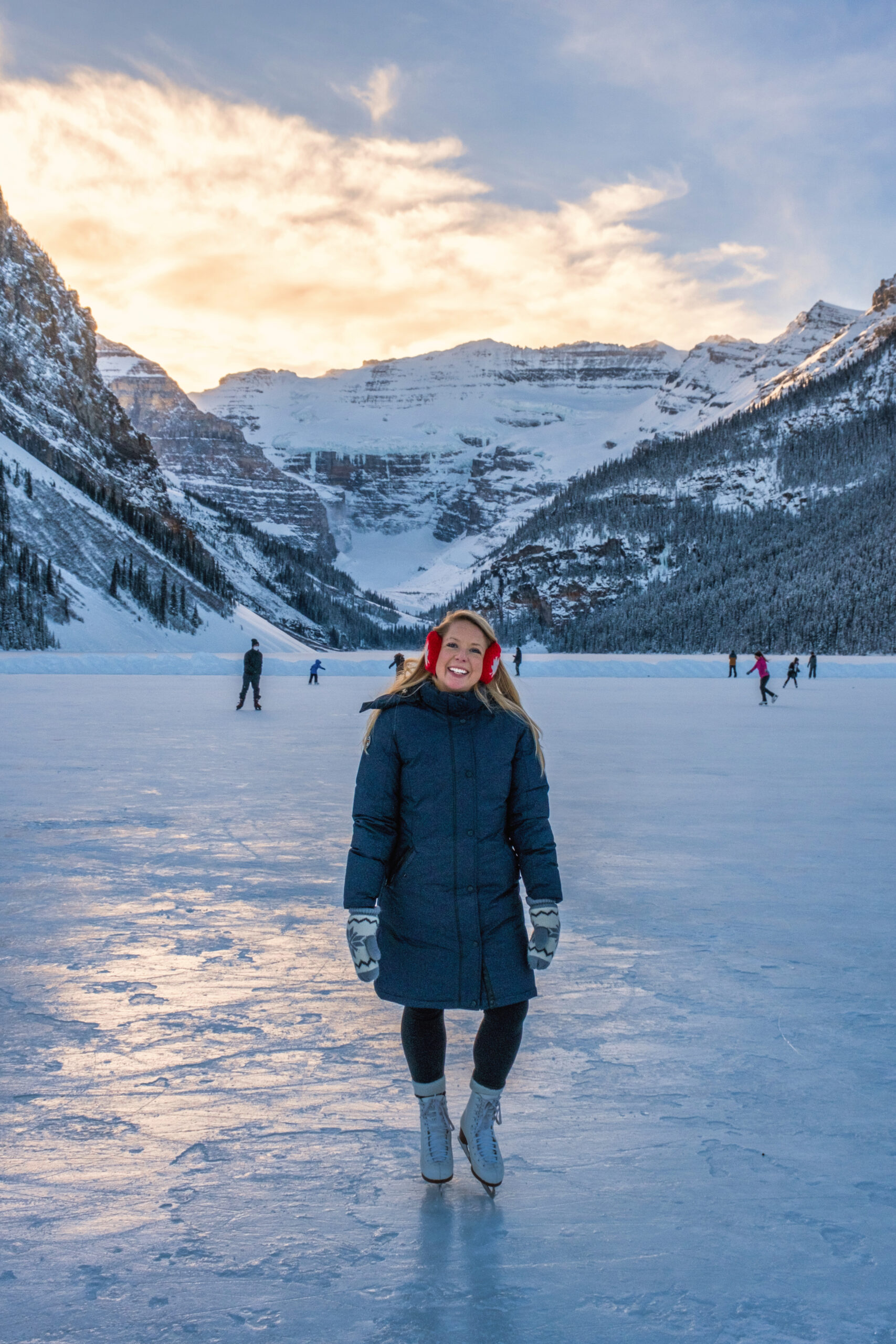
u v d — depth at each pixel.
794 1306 2.17
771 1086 3.39
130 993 4.38
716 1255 2.38
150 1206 2.60
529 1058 3.64
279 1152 2.91
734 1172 2.79
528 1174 2.79
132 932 5.37
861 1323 2.11
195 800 10.23
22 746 15.67
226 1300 2.19
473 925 2.71
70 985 4.47
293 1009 4.18
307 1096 3.30
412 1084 3.26
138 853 7.55
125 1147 2.93
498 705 2.81
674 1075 3.49
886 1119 3.14
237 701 28.55
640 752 15.52
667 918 5.74
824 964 4.83
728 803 10.35
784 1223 2.52
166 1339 2.05
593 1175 2.78
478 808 2.73
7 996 4.32
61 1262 2.34
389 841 2.75
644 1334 2.07
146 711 23.67
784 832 8.62
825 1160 2.87
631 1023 4.03
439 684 2.81
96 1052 3.68
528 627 198.12
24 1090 3.33
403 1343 2.04
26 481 100.50
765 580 160.88
